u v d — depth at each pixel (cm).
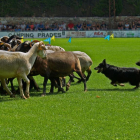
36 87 1748
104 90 1691
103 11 8912
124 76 1703
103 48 4434
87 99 1428
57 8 8850
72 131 1030
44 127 1064
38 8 8738
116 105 1321
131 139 976
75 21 8306
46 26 7500
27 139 973
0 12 8462
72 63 1622
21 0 8750
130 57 3431
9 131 1030
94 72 2445
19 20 8056
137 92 1609
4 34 6469
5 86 1506
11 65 1412
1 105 1331
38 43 1480
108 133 1015
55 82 1650
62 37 6912
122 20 8531
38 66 1559
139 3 9181
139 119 1141
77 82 2008
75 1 9019
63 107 1291
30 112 1223
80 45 4856
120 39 6269
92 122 1108
